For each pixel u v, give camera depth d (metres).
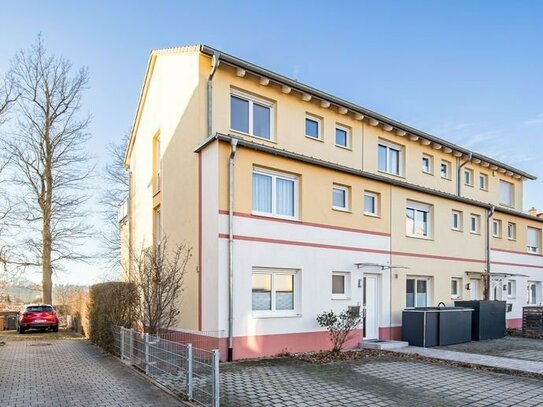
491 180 22.89
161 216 14.91
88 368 10.13
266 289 11.61
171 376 7.98
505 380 8.73
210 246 11.11
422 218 16.88
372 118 16.30
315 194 12.80
